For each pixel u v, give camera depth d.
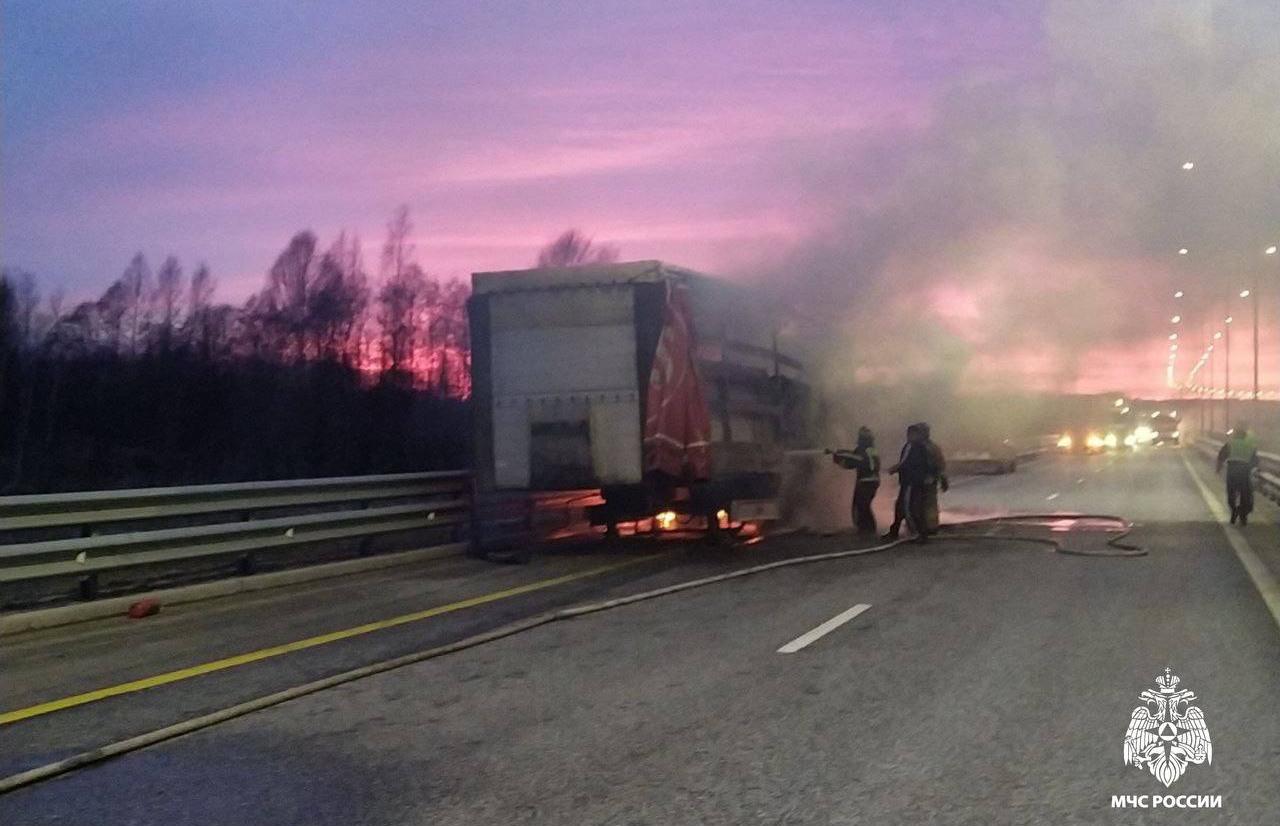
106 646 9.53
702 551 16.33
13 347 38.28
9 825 5.27
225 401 40.31
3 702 7.57
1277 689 7.44
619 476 14.91
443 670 8.34
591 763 6.04
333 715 7.11
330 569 13.66
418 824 5.20
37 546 10.38
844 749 6.21
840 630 9.74
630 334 14.97
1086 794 5.47
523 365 15.28
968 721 6.73
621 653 8.86
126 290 41.00
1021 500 26.52
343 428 38.53
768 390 18.70
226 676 8.27
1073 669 8.08
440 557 15.62
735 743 6.35
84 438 38.38
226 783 5.82
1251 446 19.61
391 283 43.53
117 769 6.08
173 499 11.81
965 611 10.64
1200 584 12.23
